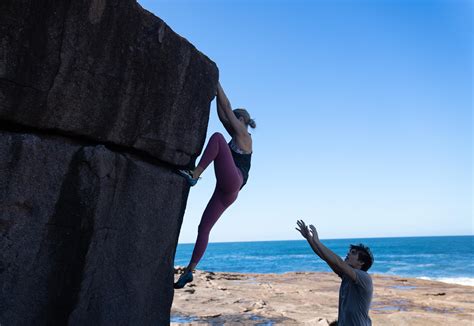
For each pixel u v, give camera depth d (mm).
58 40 3193
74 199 3467
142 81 3826
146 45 3793
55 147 3371
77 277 3490
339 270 3936
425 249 94688
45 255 3361
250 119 4770
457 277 30953
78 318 3490
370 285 3809
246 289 14094
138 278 4000
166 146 4223
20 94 3096
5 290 3162
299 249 121688
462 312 10094
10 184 3135
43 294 3363
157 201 4160
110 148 3904
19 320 3229
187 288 12148
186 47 4195
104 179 3588
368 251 4020
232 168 4199
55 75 3230
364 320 3756
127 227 3873
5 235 3148
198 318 8070
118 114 3729
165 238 4312
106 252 3691
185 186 4566
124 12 3562
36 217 3291
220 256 94062
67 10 3189
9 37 2947
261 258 78688
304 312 9289
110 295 3750
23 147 3170
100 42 3445
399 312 9086
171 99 4133
